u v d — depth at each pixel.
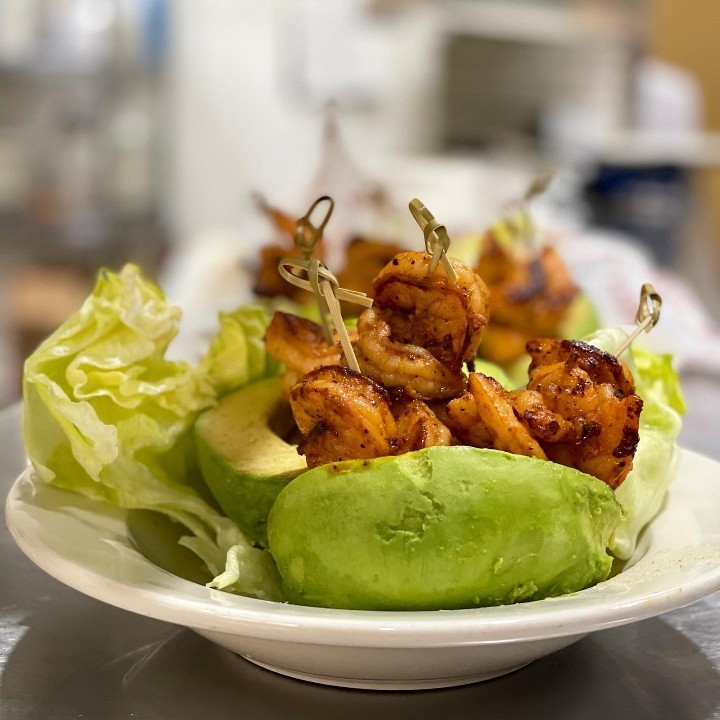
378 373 0.37
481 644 0.30
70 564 0.34
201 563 0.42
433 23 1.92
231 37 1.80
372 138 1.97
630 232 1.55
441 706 0.35
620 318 0.82
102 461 0.41
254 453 0.42
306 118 1.88
